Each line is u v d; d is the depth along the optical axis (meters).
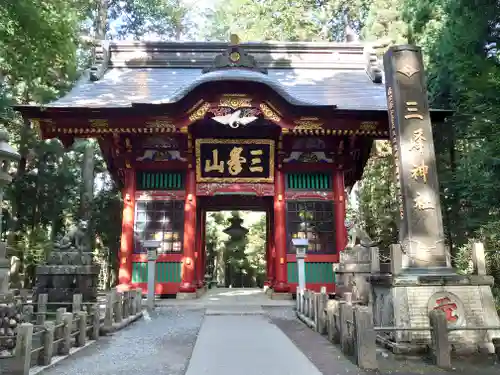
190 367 6.39
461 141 19.47
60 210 23.56
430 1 19.25
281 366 6.46
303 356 7.11
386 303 7.94
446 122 18.02
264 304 15.16
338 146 18.50
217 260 40.59
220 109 16.59
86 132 17.30
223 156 18.17
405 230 8.28
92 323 8.70
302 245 13.77
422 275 7.59
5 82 18.56
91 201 23.86
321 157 18.86
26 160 23.19
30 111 16.33
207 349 7.69
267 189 18.33
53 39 12.91
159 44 22.20
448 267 7.97
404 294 7.43
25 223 22.75
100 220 25.94
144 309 13.63
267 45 22.53
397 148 8.76
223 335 9.14
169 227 18.00
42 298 10.73
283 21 31.20
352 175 20.22
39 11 11.93
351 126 17.06
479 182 12.27
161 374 6.01
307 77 21.45
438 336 6.60
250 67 17.39
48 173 22.95
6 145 7.61
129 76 20.88
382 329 6.53
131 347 7.89
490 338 7.28
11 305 6.89
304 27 31.42
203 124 18.05
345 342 7.28
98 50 21.45
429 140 8.64
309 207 18.44
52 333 6.59
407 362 6.74
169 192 18.27
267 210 22.77
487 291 7.52
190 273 17.22
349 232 14.13
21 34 12.13
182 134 17.64
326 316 9.31
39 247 20.97
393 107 9.02
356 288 12.59
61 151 22.92
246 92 16.36
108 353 7.38
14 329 6.80
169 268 17.61
